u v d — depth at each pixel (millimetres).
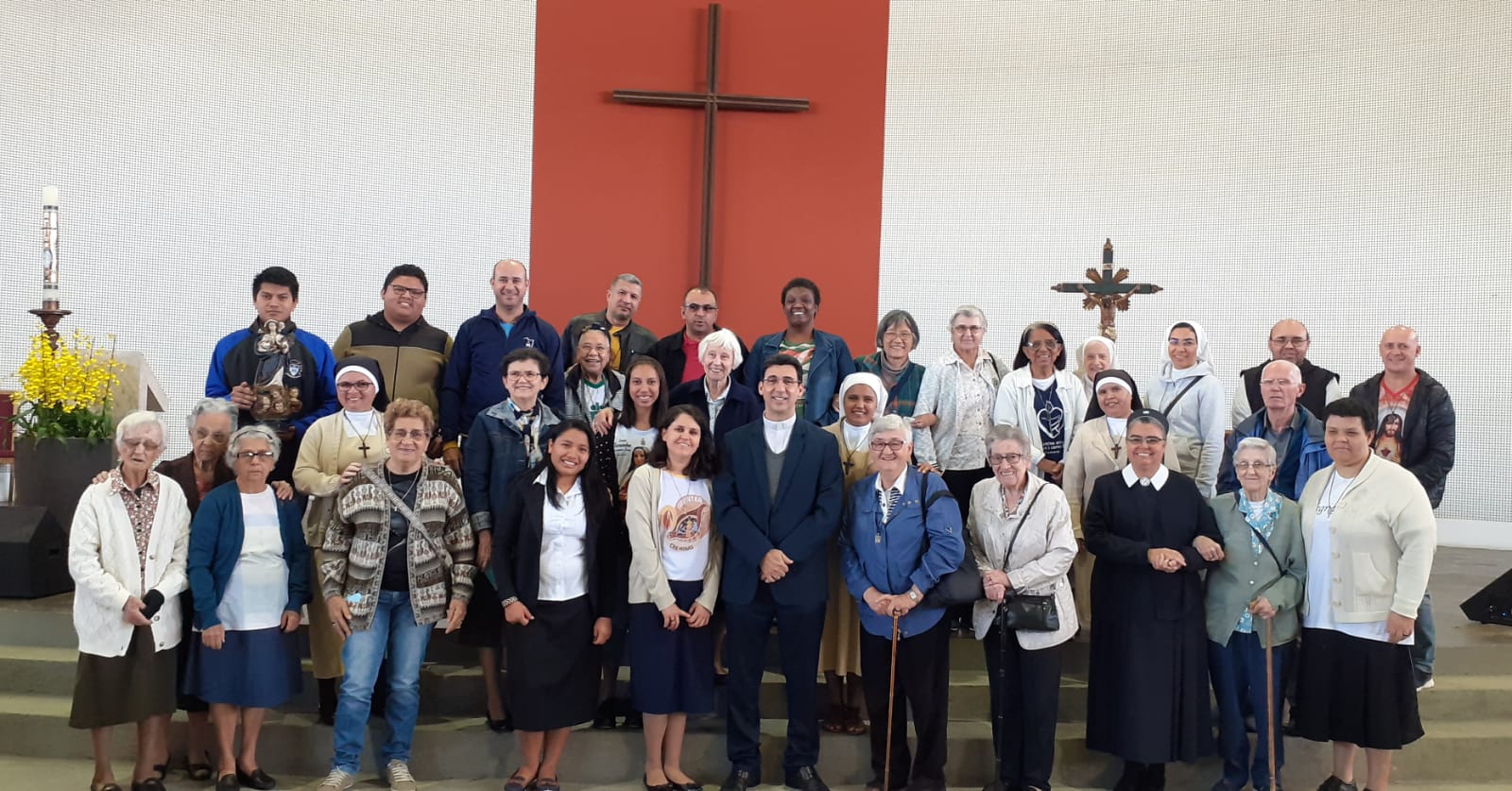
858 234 8305
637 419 4859
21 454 5938
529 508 4398
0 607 5316
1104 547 4441
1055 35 8539
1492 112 8016
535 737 4445
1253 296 8328
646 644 4449
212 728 4750
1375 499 4320
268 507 4426
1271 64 8297
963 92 8469
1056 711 4422
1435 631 5707
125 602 4113
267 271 5148
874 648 4500
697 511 4504
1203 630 4477
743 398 4961
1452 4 8039
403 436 4375
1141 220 8484
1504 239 8008
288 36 8094
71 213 7773
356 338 5273
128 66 7852
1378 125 8164
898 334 5410
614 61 8188
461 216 8242
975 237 8484
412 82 8266
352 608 4316
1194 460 5129
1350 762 4473
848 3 8375
